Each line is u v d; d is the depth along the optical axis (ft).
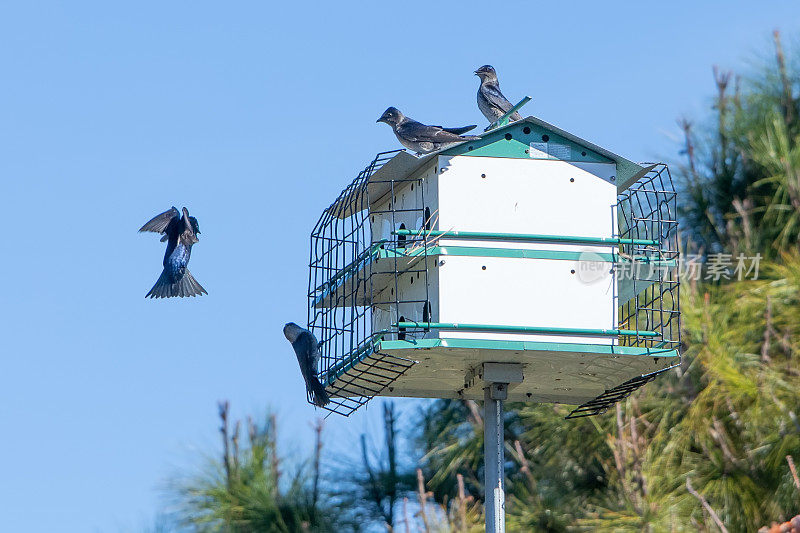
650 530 47.60
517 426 56.54
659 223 47.83
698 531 47.39
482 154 47.09
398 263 46.68
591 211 47.29
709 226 55.16
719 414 50.14
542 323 46.16
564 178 47.32
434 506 51.65
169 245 39.99
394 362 45.96
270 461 51.06
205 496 50.21
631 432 49.80
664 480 49.16
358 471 53.42
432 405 56.95
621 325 50.08
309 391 42.29
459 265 46.11
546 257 46.57
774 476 48.65
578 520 50.03
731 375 49.47
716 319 51.03
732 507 48.32
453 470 54.60
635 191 49.52
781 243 52.95
